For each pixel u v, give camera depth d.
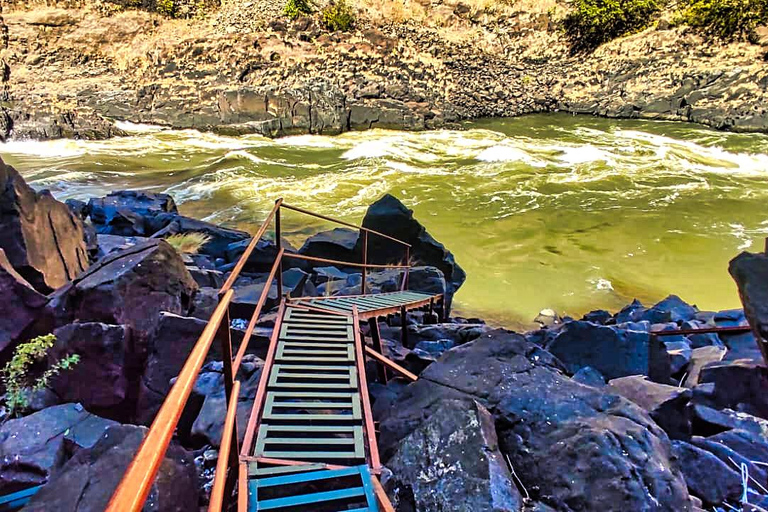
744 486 3.29
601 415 3.38
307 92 26.97
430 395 3.86
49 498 2.69
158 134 27.00
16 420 3.58
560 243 14.39
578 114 32.78
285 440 3.37
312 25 31.86
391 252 9.91
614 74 32.34
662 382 5.18
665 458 3.09
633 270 12.78
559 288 11.88
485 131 27.86
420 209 16.97
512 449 3.32
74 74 30.73
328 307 5.69
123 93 28.66
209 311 5.17
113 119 28.20
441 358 4.32
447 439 3.22
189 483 2.98
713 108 27.86
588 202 17.52
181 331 4.35
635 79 31.58
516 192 18.62
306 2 33.44
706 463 3.40
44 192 6.01
